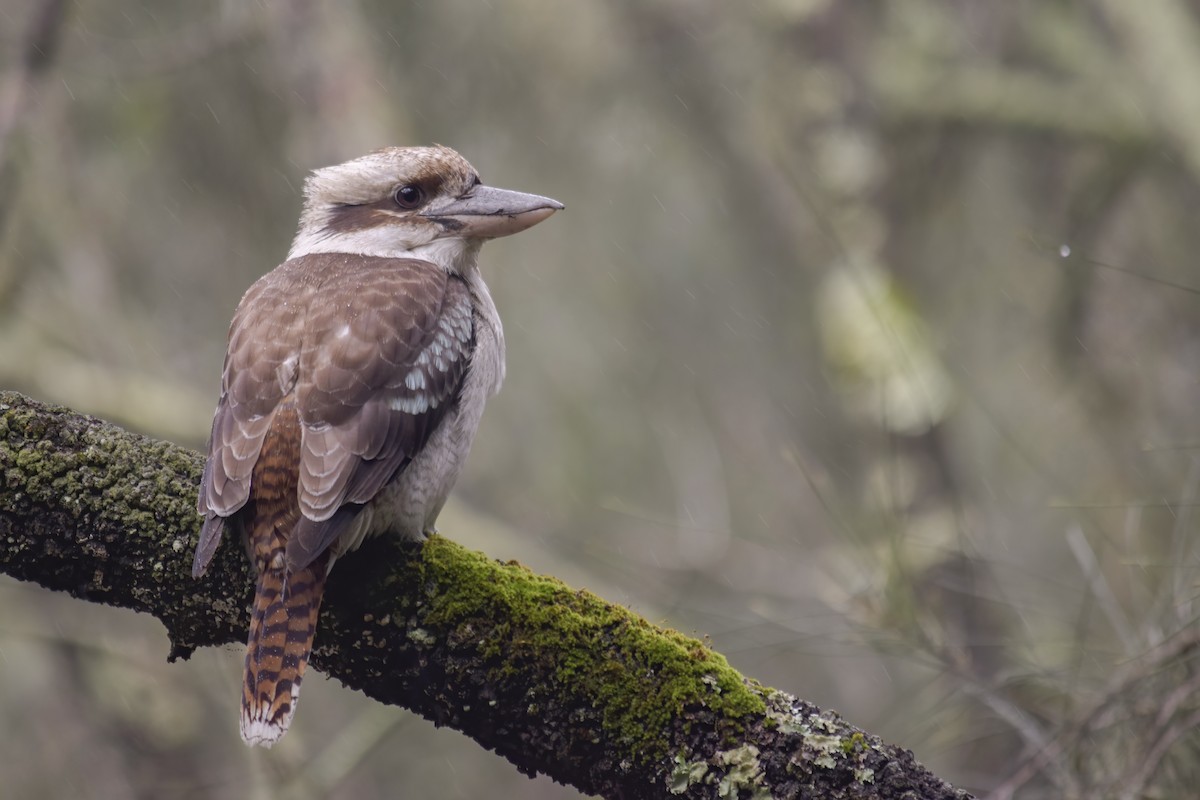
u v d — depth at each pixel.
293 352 6.54
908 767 5.32
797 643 8.84
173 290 13.14
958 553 9.16
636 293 14.96
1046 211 13.72
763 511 13.86
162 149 12.83
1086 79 12.80
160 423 11.98
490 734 5.71
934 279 14.05
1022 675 8.03
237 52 12.51
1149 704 7.43
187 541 5.83
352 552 6.15
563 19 13.62
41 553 5.86
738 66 14.09
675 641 5.57
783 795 5.32
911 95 12.88
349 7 11.96
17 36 11.25
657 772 5.44
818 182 12.84
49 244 12.44
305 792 10.80
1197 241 12.78
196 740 12.41
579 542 11.11
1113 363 12.18
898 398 11.73
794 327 14.62
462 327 7.05
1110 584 9.65
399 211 7.80
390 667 5.79
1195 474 8.11
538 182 14.20
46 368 11.98
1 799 12.04
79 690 12.33
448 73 13.13
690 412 14.70
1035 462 11.03
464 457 7.00
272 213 12.83
